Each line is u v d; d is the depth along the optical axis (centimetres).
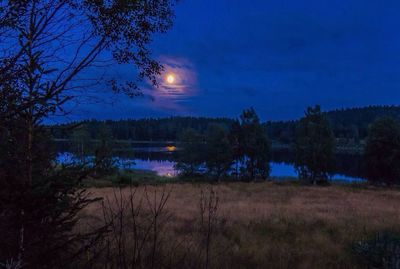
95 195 1716
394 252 780
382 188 4578
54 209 359
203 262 535
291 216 1505
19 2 328
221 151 6278
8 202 333
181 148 6669
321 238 1059
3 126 340
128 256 379
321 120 5744
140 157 11500
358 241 973
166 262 402
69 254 398
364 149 5416
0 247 333
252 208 1772
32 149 360
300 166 5775
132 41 413
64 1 355
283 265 770
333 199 2589
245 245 926
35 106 356
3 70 337
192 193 2514
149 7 405
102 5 378
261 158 6253
